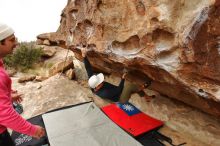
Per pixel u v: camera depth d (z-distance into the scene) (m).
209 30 2.00
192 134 2.96
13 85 5.61
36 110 4.16
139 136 3.02
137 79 3.60
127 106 3.68
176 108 3.37
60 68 5.82
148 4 2.57
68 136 2.99
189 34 2.11
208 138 2.80
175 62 2.39
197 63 2.15
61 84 5.10
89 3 3.75
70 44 4.78
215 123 2.88
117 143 2.81
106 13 3.34
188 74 2.32
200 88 2.24
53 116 3.50
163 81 2.89
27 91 4.99
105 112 3.58
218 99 2.09
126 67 3.43
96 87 3.47
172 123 3.23
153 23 2.53
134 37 2.86
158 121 3.29
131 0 2.85
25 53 8.31
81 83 5.03
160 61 2.57
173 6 2.34
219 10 1.92
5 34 1.72
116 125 3.18
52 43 9.64
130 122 3.29
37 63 8.48
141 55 2.76
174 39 2.37
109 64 3.95
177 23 2.31
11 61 8.15
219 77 2.04
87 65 4.15
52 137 2.99
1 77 1.71
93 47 3.71
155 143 2.90
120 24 3.08
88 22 3.88
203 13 1.99
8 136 2.05
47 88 4.98
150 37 2.60
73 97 4.48
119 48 3.18
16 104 4.21
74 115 3.49
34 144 3.01
